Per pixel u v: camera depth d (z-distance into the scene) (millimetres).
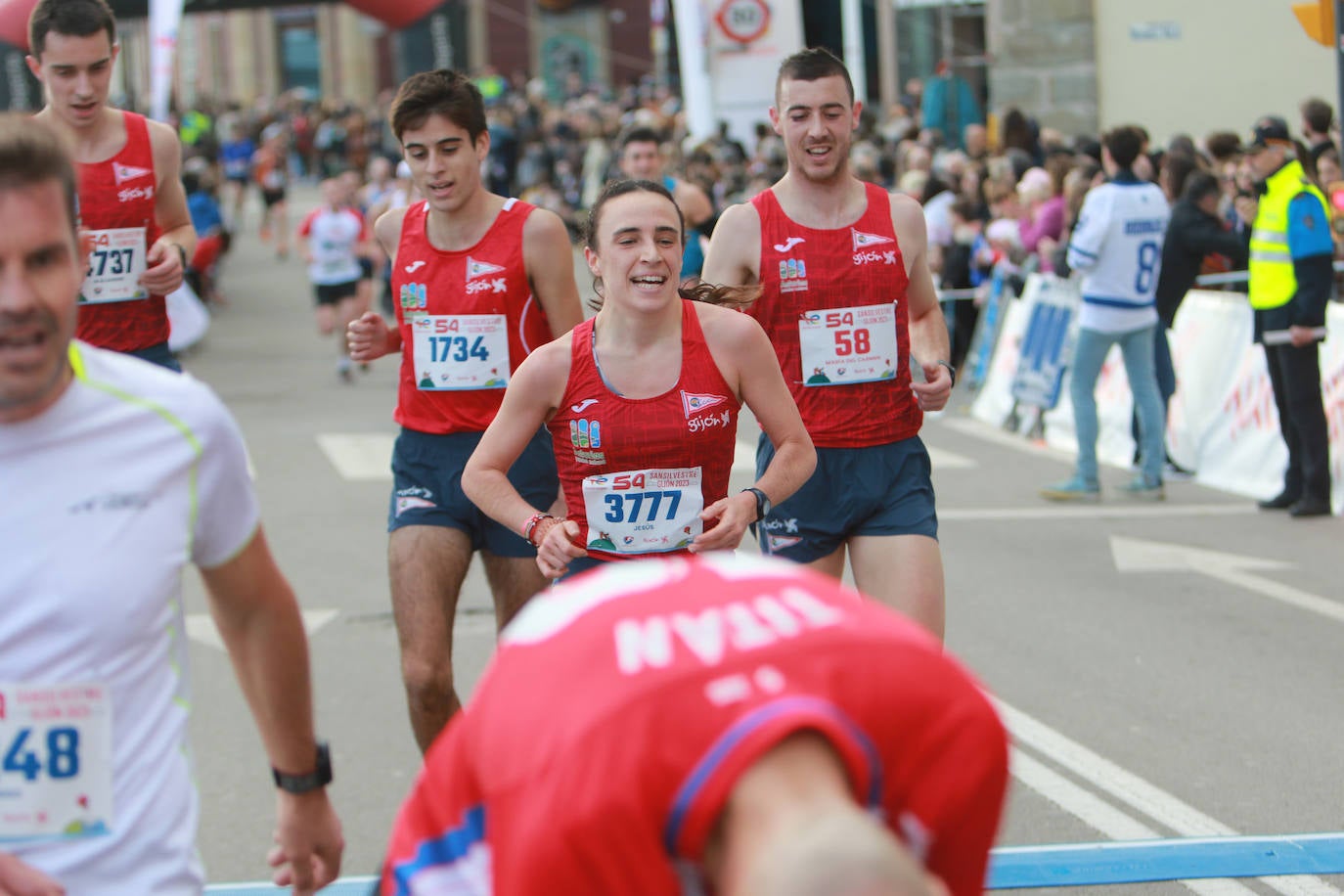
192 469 7891
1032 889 14898
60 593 7500
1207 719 20188
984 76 74250
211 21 196625
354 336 16844
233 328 70375
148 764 7816
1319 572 27688
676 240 13148
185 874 8000
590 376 13398
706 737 5266
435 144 15859
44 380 7348
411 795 6461
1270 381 33844
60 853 7645
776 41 78438
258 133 156375
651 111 87812
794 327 16312
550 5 176250
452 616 15758
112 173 16562
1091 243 33125
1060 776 18250
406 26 80000
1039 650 23281
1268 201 31516
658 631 5637
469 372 16219
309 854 9562
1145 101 65750
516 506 13547
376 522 33000
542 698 5613
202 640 24906
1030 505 34062
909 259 16406
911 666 5613
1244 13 63938
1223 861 14844
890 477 16203
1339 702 20766
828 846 4773
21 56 82875
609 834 5211
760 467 16516
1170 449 37562
